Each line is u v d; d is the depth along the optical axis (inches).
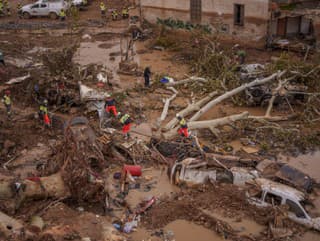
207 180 525.3
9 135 633.6
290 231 449.4
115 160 584.4
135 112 725.9
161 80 837.8
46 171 526.9
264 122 668.1
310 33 1058.7
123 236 429.1
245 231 455.2
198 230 458.6
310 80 771.4
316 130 673.6
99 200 491.8
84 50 1067.3
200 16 1142.3
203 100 727.1
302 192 481.1
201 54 946.1
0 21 1355.8
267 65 826.2
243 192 503.2
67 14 1352.1
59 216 448.1
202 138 650.8
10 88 780.0
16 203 462.9
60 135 644.1
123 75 902.4
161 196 512.4
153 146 601.9
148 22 1269.7
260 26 1039.0
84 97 687.7
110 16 1395.2
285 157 600.4
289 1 978.7
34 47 1079.6
